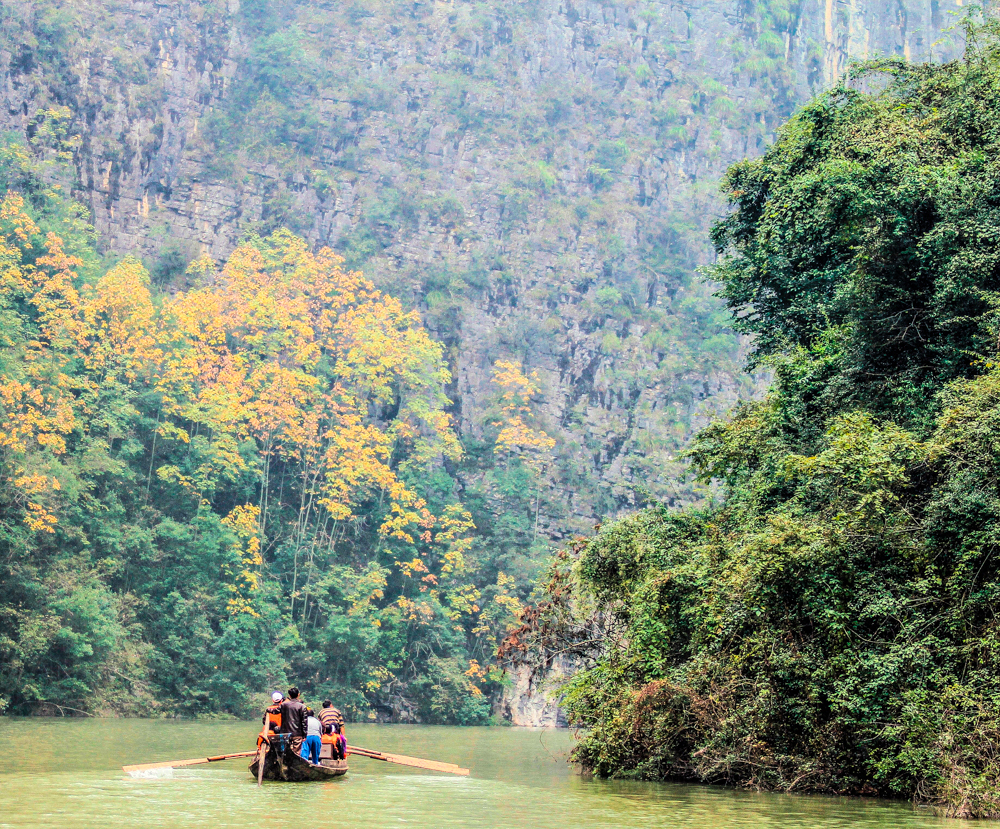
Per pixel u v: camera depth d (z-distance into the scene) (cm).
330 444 7956
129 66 9325
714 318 11181
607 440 10356
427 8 12294
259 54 10631
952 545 1894
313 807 1488
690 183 12800
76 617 5422
